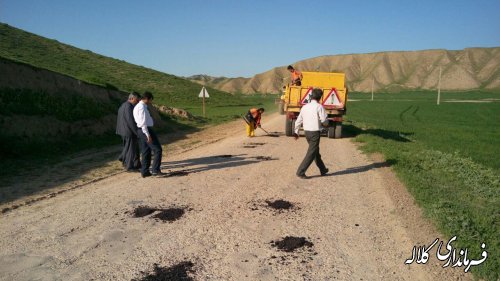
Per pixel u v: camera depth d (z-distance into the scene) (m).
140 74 61.91
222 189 7.85
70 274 4.39
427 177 8.68
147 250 5.01
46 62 46.88
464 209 6.23
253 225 5.87
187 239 5.35
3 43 48.47
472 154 13.81
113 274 4.39
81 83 18.47
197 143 15.27
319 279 4.31
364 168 9.84
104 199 7.21
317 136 8.53
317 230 5.68
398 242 5.28
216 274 4.39
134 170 9.71
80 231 5.64
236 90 195.88
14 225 5.88
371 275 4.41
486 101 83.12
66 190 7.87
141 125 8.68
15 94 14.09
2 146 11.15
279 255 4.88
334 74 16.94
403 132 21.08
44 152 12.02
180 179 8.75
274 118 29.20
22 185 8.24
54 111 14.80
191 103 51.69
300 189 7.87
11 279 4.27
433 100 89.88
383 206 6.75
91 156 11.99
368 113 41.75
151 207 6.70
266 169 9.77
